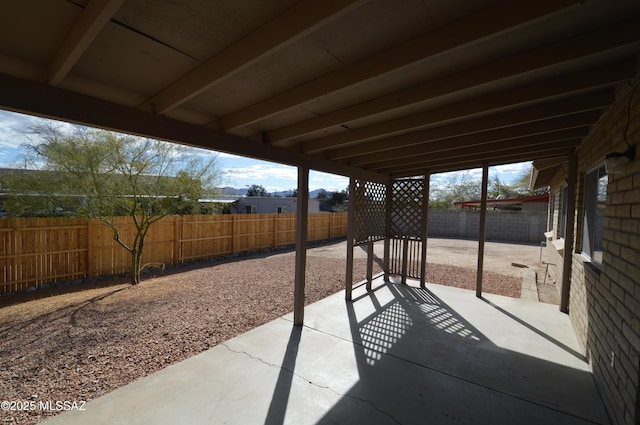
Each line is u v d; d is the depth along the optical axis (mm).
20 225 6137
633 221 2084
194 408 2449
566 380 2938
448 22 1522
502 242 15398
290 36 1431
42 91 1819
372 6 1396
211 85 1881
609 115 2684
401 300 5340
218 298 5598
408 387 2795
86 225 7039
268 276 7453
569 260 4762
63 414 2367
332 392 2697
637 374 1916
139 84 2150
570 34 1623
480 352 3479
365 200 5805
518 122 2768
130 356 3428
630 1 1367
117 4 1196
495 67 1868
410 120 2834
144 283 6777
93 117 2031
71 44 1491
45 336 3945
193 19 1488
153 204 7254
